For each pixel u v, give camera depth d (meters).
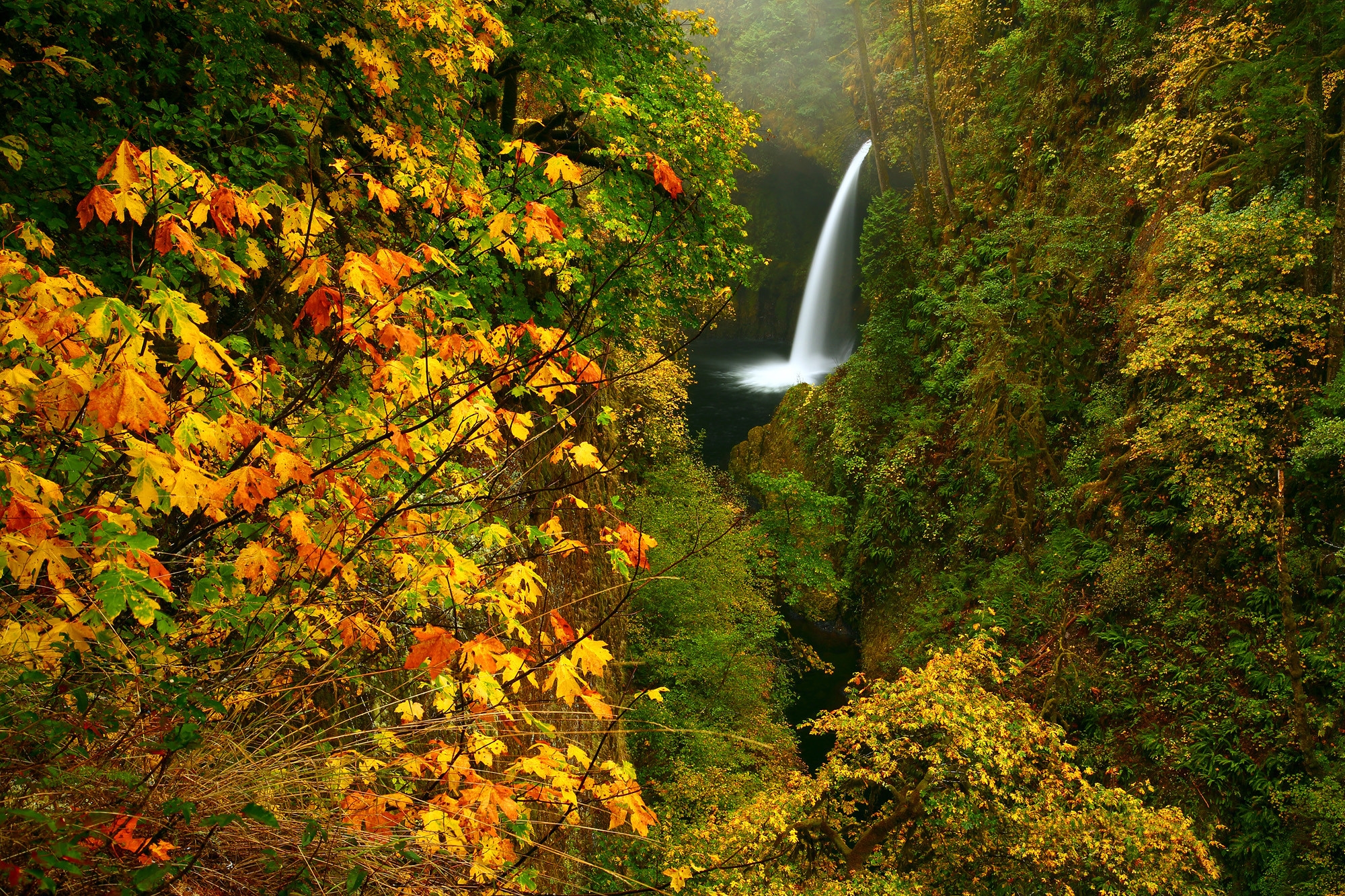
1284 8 13.53
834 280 37.31
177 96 4.66
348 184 4.16
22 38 3.62
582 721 5.93
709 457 28.92
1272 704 11.05
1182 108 15.60
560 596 8.21
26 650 1.54
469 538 3.12
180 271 3.48
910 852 9.43
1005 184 21.73
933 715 9.25
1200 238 12.30
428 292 2.44
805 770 14.34
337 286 2.39
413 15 4.24
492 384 2.65
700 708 14.03
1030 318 17.89
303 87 4.78
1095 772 12.38
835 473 22.88
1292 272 12.30
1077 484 15.61
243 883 1.57
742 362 40.34
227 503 2.34
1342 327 11.41
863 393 22.28
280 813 1.73
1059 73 20.70
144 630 2.11
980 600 15.82
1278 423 11.95
